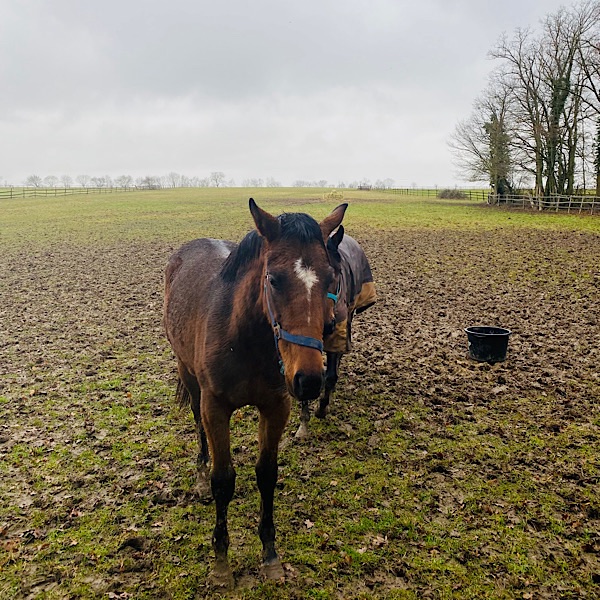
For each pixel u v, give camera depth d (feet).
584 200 108.78
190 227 88.99
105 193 218.79
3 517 12.98
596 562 11.43
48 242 74.38
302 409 17.31
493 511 13.23
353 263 18.83
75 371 23.88
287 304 9.00
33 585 10.78
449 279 45.65
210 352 10.67
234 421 18.66
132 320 33.40
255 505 13.62
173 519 13.03
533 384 21.56
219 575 10.97
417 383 22.04
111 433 17.67
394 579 11.03
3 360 25.44
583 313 33.37
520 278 44.96
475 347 24.73
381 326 31.58
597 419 18.20
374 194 193.77
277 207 123.95
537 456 15.87
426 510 13.30
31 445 16.72
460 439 17.04
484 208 121.80
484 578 10.98
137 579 11.03
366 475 14.97
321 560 11.53
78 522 12.84
